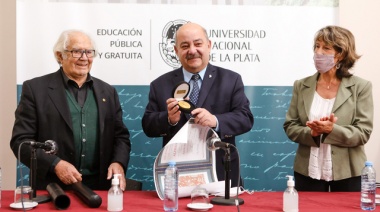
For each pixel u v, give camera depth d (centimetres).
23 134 272
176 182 199
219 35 366
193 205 200
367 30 398
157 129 257
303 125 282
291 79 372
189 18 365
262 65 370
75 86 288
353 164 270
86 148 281
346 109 271
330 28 274
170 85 279
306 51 371
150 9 363
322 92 283
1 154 380
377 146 398
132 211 195
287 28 371
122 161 280
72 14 358
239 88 279
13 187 382
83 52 277
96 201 201
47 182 266
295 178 288
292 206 191
